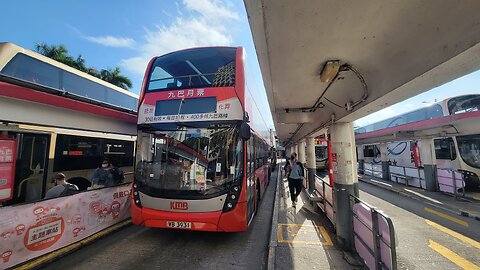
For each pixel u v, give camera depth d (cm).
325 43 288
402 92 301
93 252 464
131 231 582
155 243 513
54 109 526
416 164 1383
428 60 232
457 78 257
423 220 693
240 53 555
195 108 514
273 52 311
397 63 279
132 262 427
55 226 437
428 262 433
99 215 540
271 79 402
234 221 473
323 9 231
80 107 573
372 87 341
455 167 1144
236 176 488
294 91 467
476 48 188
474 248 495
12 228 373
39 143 646
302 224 613
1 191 534
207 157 497
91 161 812
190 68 550
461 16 191
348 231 455
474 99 1102
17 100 456
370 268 350
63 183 534
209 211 473
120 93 881
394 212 782
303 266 389
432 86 281
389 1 216
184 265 420
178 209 478
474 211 755
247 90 583
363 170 1970
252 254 468
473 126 976
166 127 523
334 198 523
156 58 595
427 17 218
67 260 429
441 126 1045
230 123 503
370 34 266
